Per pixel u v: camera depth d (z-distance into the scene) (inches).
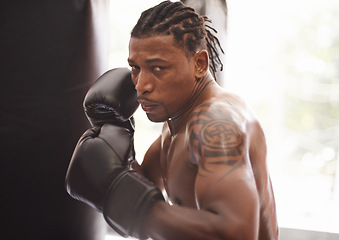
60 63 51.4
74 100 52.6
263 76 93.4
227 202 23.5
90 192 30.4
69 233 54.3
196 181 25.5
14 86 51.6
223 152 24.9
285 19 92.1
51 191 52.9
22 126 51.9
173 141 32.6
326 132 98.7
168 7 29.6
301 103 98.0
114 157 31.4
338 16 91.0
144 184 27.7
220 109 27.6
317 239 69.9
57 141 52.4
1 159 52.4
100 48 56.1
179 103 30.0
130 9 87.6
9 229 53.2
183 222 24.6
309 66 95.3
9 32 50.9
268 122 96.3
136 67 29.8
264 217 33.0
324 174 99.9
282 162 101.3
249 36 89.8
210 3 52.0
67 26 51.1
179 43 28.5
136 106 38.7
